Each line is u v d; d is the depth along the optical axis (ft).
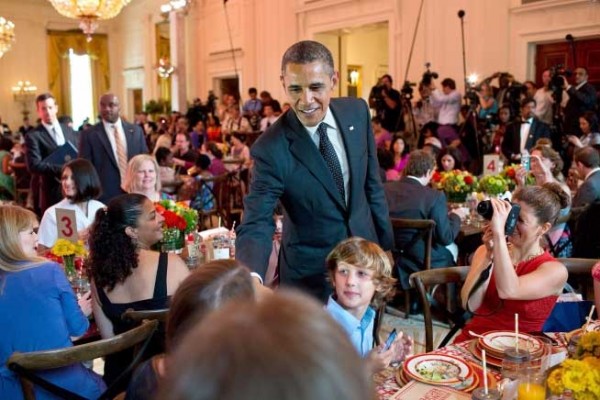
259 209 6.69
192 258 10.22
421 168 12.57
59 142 16.96
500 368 5.60
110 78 60.39
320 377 1.31
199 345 1.37
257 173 6.81
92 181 10.91
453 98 26.04
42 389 6.53
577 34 23.91
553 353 5.81
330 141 6.84
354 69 45.24
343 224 7.01
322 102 6.37
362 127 7.14
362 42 45.24
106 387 7.12
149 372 4.10
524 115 22.27
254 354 1.32
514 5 25.79
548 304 6.95
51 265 6.84
